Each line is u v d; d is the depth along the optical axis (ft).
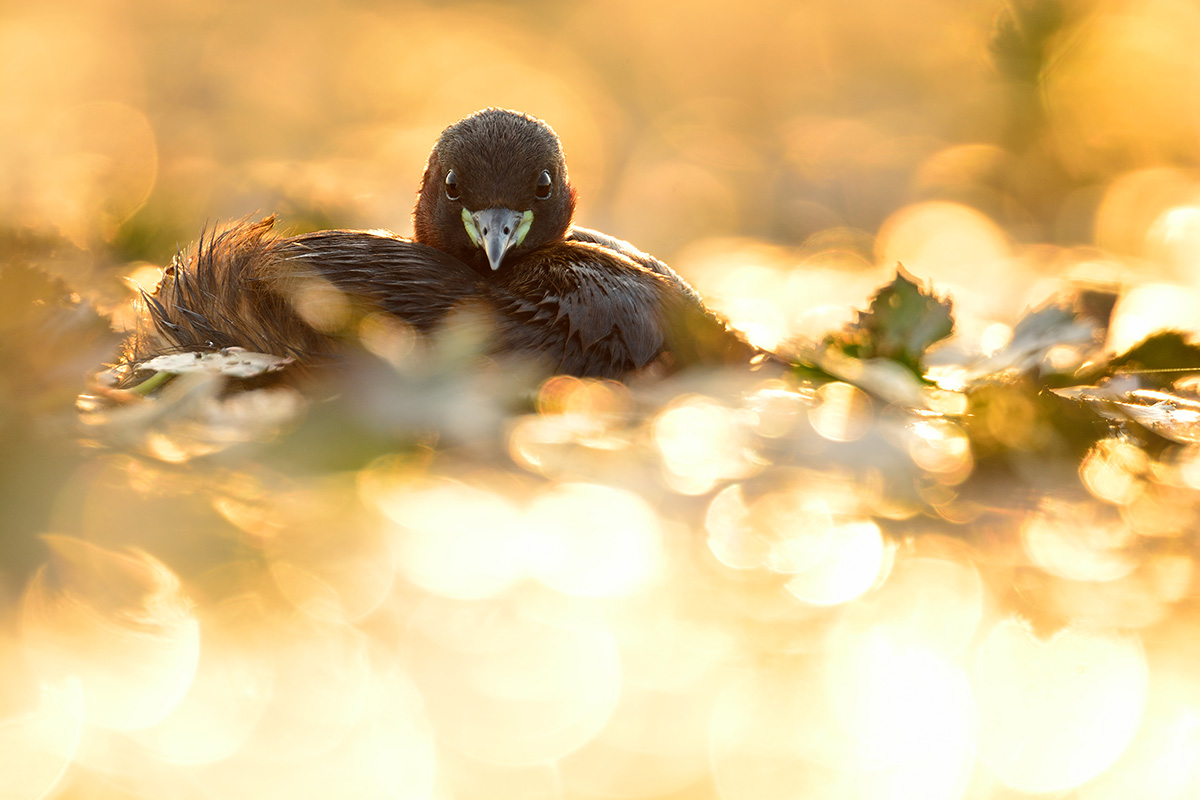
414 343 31.94
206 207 64.80
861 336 34.76
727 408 32.01
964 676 18.65
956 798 15.46
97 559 19.80
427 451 27.27
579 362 33.50
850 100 125.80
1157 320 52.75
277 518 22.27
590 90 137.49
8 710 15.88
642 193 94.68
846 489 26.96
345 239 34.63
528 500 25.02
